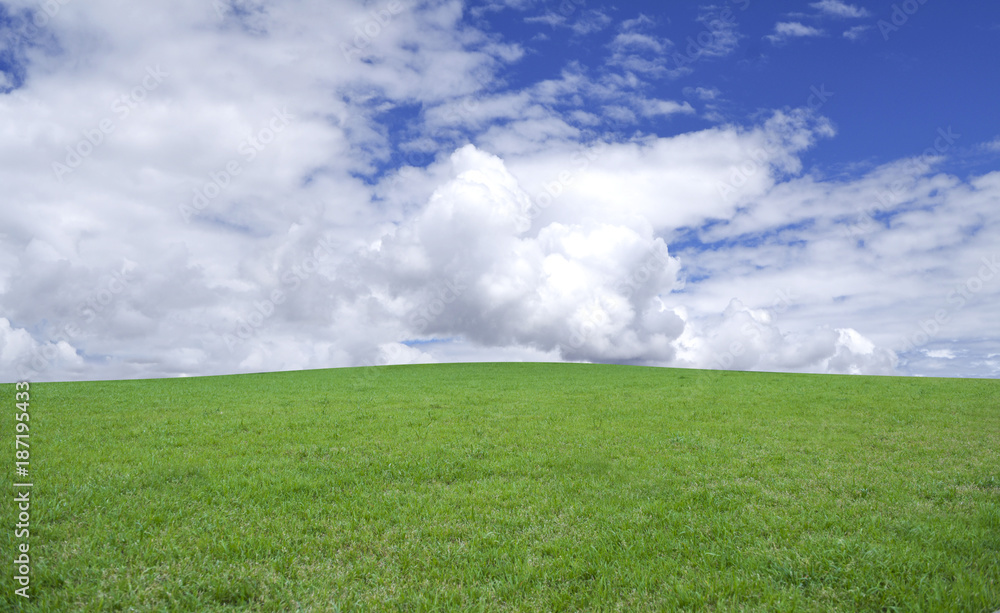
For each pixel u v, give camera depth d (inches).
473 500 423.8
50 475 481.1
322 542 333.7
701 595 257.4
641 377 1818.4
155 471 500.4
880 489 448.5
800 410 974.4
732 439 691.4
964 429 776.3
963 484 468.1
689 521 366.9
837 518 364.8
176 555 307.6
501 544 332.2
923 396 1200.8
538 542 333.4
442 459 569.3
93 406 1038.4
